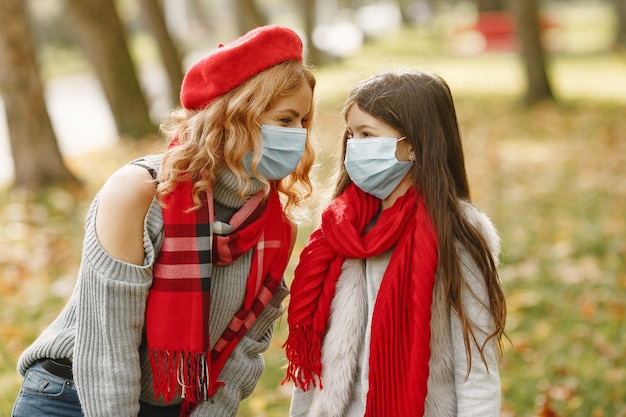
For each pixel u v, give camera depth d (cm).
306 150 238
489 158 1030
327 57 2631
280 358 437
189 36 4362
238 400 233
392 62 263
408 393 218
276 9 6031
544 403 379
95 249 208
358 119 233
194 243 210
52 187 874
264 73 211
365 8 5484
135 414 210
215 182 216
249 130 211
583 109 1416
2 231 721
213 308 220
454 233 227
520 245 642
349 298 233
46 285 562
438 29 3994
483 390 222
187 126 217
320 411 234
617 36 2655
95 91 2205
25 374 228
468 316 223
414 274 221
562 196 816
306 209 251
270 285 229
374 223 239
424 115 230
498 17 3306
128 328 208
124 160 1064
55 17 3519
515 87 1806
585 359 432
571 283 549
